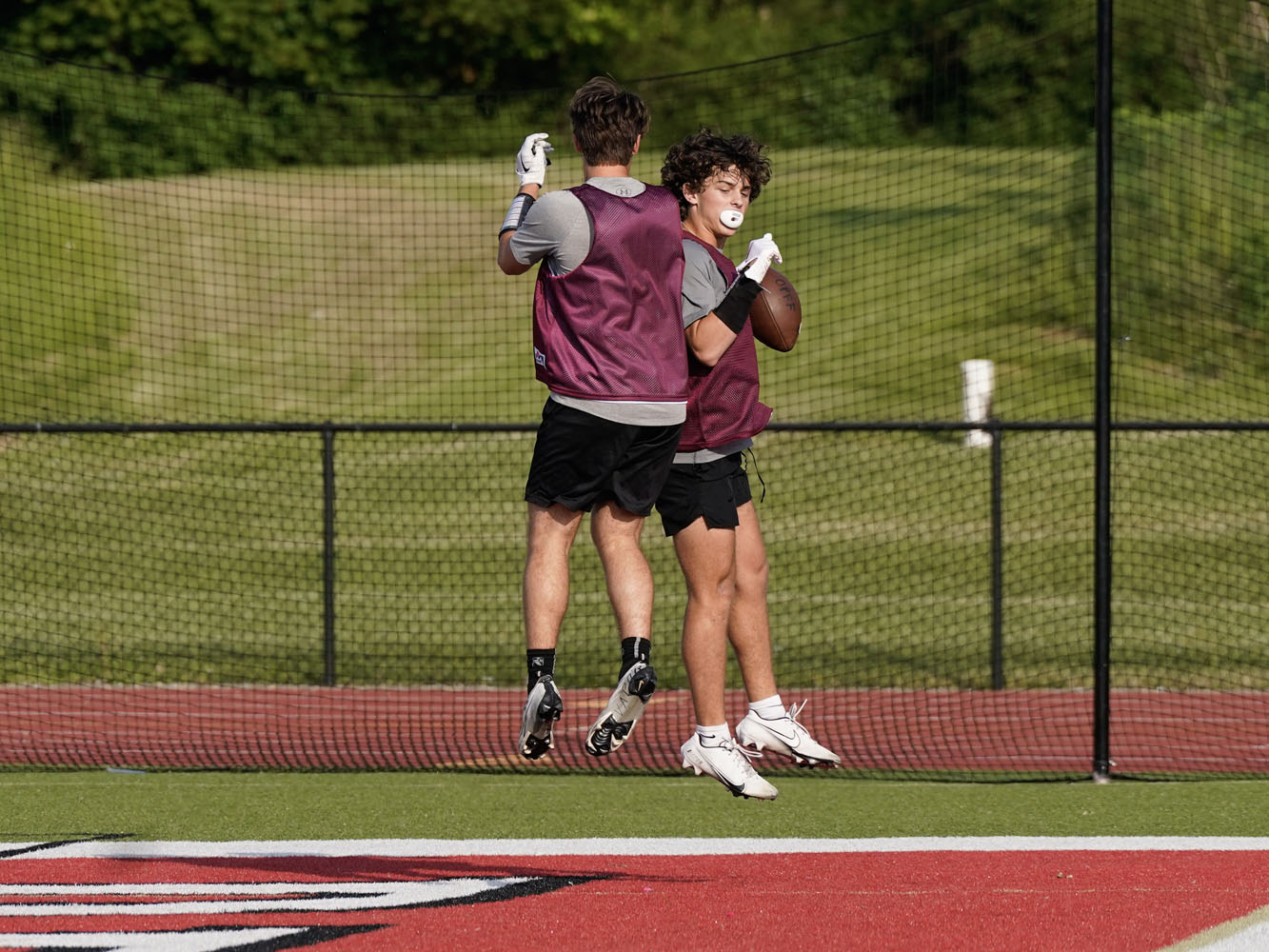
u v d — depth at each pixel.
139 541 55.59
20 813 26.73
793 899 21.17
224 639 44.19
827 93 113.19
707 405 20.48
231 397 74.19
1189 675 39.28
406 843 24.70
